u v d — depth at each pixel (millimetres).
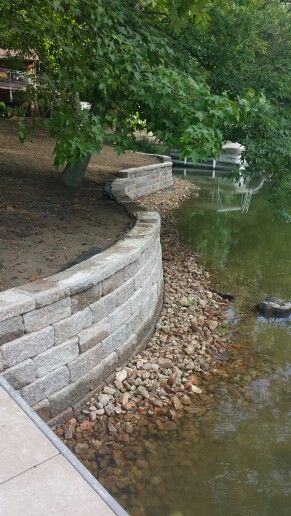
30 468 2035
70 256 4832
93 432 3865
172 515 3174
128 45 4898
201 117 5020
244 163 9227
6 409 2449
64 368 3793
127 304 4668
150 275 5465
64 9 4566
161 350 5254
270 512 3281
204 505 3291
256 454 3836
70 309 3740
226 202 14531
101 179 10578
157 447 3814
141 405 4281
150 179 13492
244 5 8062
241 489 3461
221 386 4762
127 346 4777
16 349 3318
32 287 3602
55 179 8867
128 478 3457
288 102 7914
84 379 4059
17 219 5898
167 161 15266
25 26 4527
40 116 5102
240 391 4699
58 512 1802
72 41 4781
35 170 9523
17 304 3244
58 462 2082
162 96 5172
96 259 4434
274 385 4852
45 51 4891
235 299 7098
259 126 6809
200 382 4805
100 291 4102
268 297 7242
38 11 4609
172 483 3463
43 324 3500
